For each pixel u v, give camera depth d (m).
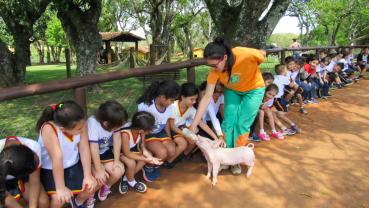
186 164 3.60
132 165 2.85
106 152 2.81
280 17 6.54
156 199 2.86
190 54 9.45
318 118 5.48
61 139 2.35
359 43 31.81
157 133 3.24
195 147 3.74
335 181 3.21
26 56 10.15
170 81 3.06
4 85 9.61
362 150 4.01
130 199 2.85
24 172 2.00
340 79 8.74
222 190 3.03
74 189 2.43
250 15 6.19
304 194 2.96
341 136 4.54
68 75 10.20
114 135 2.73
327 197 2.92
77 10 8.19
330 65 8.08
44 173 2.41
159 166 3.35
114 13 36.22
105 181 2.65
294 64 5.54
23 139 2.23
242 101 3.46
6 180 2.17
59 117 2.17
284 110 4.79
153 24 21.14
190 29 40.72
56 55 37.16
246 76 3.25
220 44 3.00
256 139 4.32
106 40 24.81
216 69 3.12
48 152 2.32
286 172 3.40
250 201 2.85
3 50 9.50
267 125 4.99
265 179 3.25
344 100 6.91
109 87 8.54
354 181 3.21
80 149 2.49
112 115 2.49
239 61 3.16
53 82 2.43
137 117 2.79
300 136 4.54
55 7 8.23
